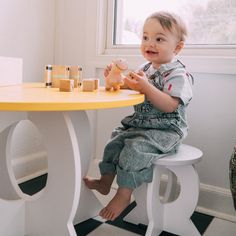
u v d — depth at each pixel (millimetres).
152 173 1104
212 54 1410
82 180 1223
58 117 932
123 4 1678
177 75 1150
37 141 1734
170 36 1199
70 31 1757
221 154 1386
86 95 884
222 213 1395
